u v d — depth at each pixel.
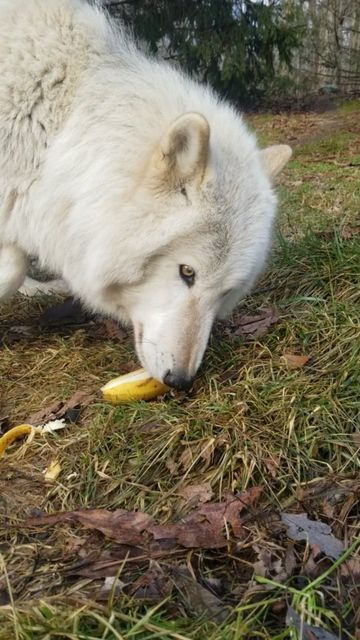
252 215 0.72
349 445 0.62
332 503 0.56
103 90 0.76
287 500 0.56
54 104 0.77
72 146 0.75
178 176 0.67
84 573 0.48
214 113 0.78
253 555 0.51
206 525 0.53
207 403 0.69
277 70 3.70
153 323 0.72
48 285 1.08
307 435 0.63
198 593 0.46
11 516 0.57
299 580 0.48
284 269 0.99
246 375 0.74
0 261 0.84
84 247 0.75
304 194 1.51
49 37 0.77
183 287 0.71
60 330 0.93
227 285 0.72
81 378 0.79
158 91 0.77
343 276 0.92
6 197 0.79
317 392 0.69
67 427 0.70
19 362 0.84
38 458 0.65
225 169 0.71
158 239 0.69
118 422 0.68
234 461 0.60
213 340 0.83
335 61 4.03
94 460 0.63
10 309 1.00
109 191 0.71
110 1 2.89
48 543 0.53
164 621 0.43
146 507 0.57
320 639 0.42
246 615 0.45
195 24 3.12
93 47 0.79
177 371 0.69
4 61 0.77
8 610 0.44
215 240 0.69
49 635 0.42
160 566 0.49
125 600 0.45
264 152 0.84
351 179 1.71
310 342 0.79
